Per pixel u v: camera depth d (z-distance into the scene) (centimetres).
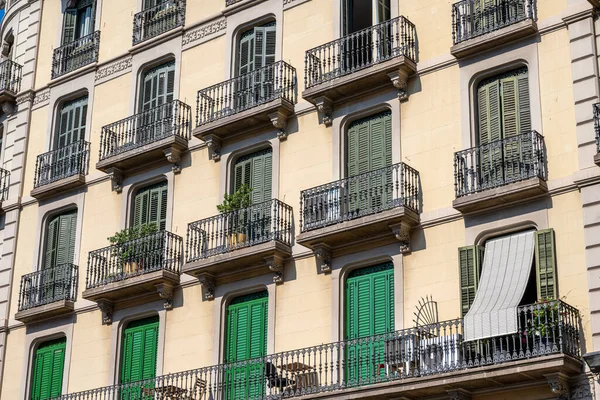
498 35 3238
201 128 3797
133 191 4047
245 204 3622
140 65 4212
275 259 3491
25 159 4469
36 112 4528
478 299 3002
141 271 3753
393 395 3003
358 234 3334
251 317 3559
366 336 3147
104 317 3894
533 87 3180
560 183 3034
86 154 4228
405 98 3428
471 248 3116
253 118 3697
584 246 2945
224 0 4050
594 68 3083
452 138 3291
